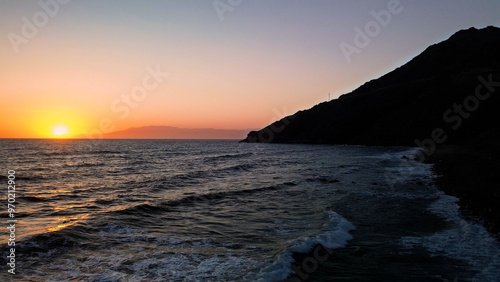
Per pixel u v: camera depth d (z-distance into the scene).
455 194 15.03
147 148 76.81
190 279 6.05
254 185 18.92
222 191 16.52
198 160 38.97
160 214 11.61
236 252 7.62
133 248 7.84
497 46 95.31
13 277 5.97
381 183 19.44
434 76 96.69
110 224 9.83
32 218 10.73
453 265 6.71
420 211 11.93
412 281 5.96
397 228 9.70
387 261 6.99
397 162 34.22
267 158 43.19
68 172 25.55
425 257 7.19
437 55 109.56
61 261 6.87
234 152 61.03
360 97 102.50
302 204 13.60
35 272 6.26
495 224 9.38
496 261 6.88
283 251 7.38
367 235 8.98
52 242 7.85
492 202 12.18
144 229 9.60
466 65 94.94
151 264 6.82
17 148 67.31
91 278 6.09
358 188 17.72
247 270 6.46
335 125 98.75
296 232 9.41
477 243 8.06
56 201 13.91
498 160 24.25
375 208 12.59
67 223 9.94
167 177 22.20
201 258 7.19
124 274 6.30
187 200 13.98
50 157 42.59
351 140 89.31
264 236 9.02
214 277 6.13
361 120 92.44
